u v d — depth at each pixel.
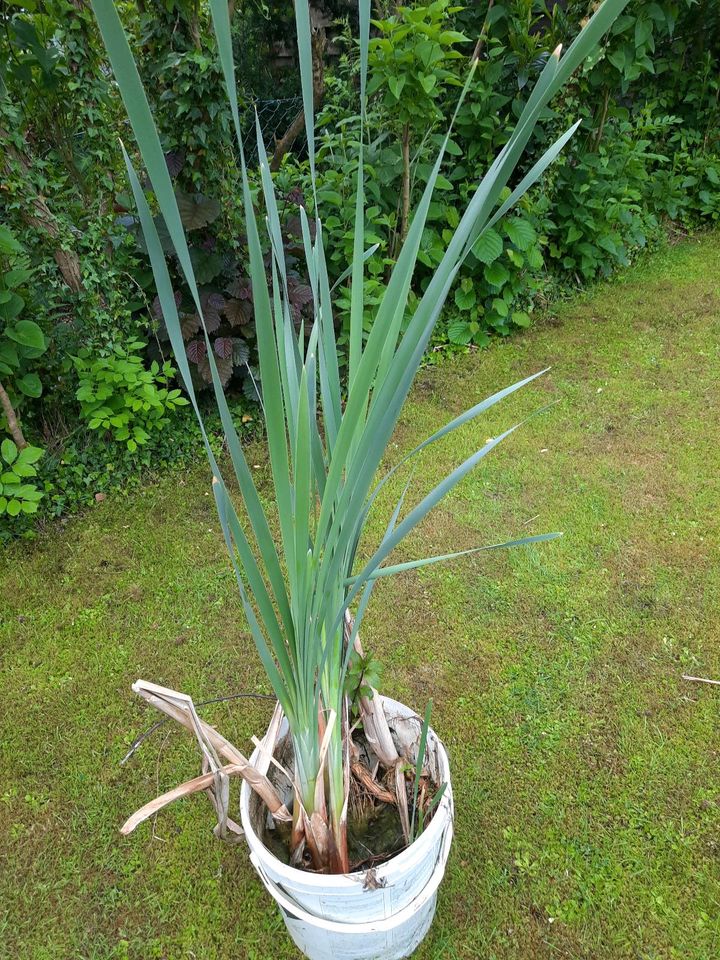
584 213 3.90
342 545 0.84
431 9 2.81
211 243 2.88
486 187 0.64
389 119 3.22
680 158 4.83
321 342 0.96
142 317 2.83
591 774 1.66
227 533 0.84
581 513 2.47
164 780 1.72
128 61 0.50
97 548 2.48
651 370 3.31
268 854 1.07
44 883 1.53
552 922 1.41
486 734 1.77
